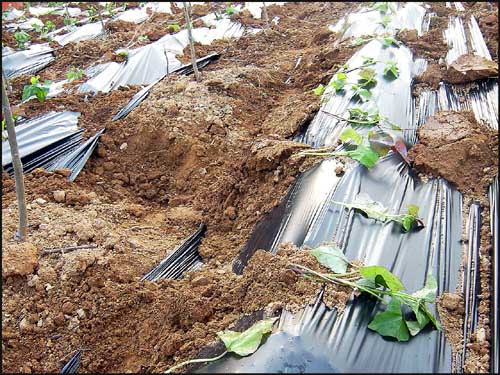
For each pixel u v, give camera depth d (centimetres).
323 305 232
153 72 594
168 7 948
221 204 376
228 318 252
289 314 232
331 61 542
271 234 315
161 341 256
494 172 338
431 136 373
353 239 283
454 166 339
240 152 434
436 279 261
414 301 225
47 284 290
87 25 854
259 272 265
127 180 428
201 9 868
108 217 369
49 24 853
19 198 311
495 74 455
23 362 260
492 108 421
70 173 412
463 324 241
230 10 805
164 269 317
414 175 341
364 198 310
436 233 289
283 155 361
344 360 204
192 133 451
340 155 350
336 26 714
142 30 779
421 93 460
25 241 318
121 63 622
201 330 249
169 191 422
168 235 360
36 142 446
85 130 465
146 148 450
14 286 290
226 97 502
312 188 328
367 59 492
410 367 204
